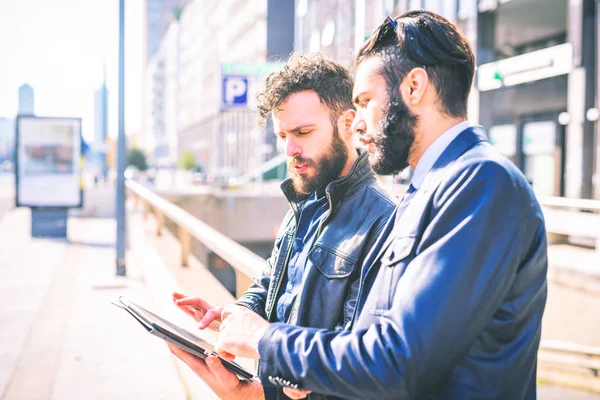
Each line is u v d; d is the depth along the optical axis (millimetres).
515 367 890
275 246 1501
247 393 1265
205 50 86250
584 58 15000
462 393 881
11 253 9352
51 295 6340
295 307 1269
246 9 62062
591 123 14914
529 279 891
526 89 18656
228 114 70000
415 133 980
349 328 1130
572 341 6809
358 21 28641
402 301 849
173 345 1261
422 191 949
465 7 19953
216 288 5219
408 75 968
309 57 1304
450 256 832
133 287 6809
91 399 3432
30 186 11305
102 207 19031
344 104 1271
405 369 813
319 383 894
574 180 15266
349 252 1202
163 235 9695
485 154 909
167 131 126188
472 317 823
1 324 5160
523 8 17922
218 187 34938
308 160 1286
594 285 7234
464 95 991
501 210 847
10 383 3695
